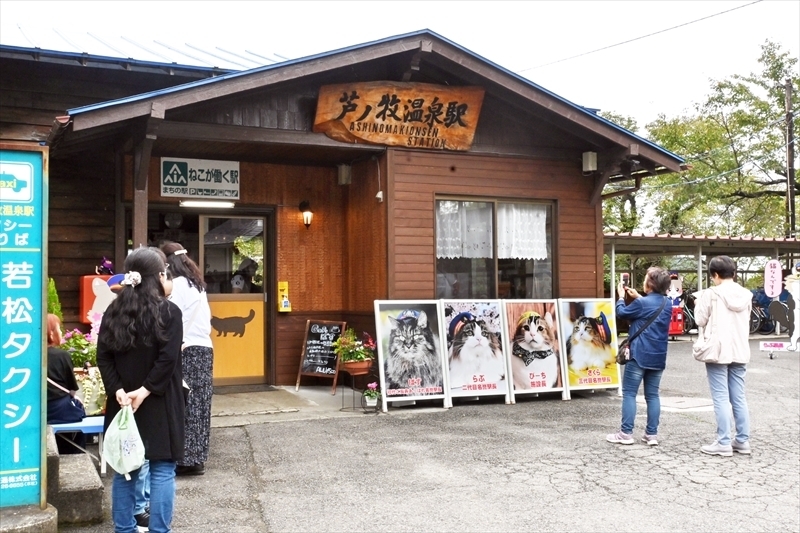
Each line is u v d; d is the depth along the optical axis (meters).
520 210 9.32
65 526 4.29
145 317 3.54
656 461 5.84
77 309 8.20
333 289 9.60
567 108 8.55
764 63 26.19
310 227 9.49
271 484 5.13
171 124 7.33
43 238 3.73
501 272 9.16
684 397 8.86
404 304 8.05
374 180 8.77
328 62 7.43
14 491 3.67
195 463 5.29
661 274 6.37
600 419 7.46
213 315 9.07
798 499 4.91
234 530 4.23
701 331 6.22
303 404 8.06
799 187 24.73
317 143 8.12
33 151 3.69
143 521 4.11
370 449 6.12
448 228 8.89
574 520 4.46
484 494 4.95
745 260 24.61
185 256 5.45
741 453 6.12
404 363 7.92
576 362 8.73
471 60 8.12
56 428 5.09
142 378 3.56
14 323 3.68
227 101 7.65
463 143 8.76
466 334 8.25
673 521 4.46
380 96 8.14
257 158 9.12
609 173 9.30
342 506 4.67
